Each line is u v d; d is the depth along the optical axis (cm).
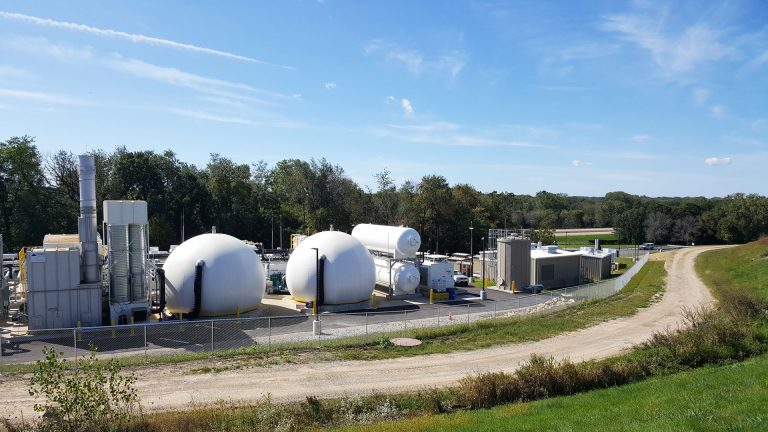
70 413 1211
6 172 6588
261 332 2748
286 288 4072
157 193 7288
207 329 2794
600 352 2173
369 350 2197
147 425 1255
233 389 1669
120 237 2941
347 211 8031
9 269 4131
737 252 6219
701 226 10688
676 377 1565
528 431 1098
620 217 11162
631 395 1391
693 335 1967
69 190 7081
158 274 3078
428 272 4106
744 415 1031
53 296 2761
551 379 1563
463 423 1227
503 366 1959
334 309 3462
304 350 2192
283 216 8281
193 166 8756
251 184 9138
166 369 1888
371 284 3634
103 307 3041
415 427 1216
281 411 1393
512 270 4569
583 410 1263
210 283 3003
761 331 2030
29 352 2320
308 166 8231
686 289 4159
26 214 6456
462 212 8450
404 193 8756
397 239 4056
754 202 9931
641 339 2409
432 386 1706
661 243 10819
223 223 7700
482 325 2711
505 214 9662
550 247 5438
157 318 3062
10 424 1300
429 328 2634
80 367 1841
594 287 4028
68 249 2856
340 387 1695
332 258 3488
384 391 1653
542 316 2998
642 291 4050
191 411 1419
